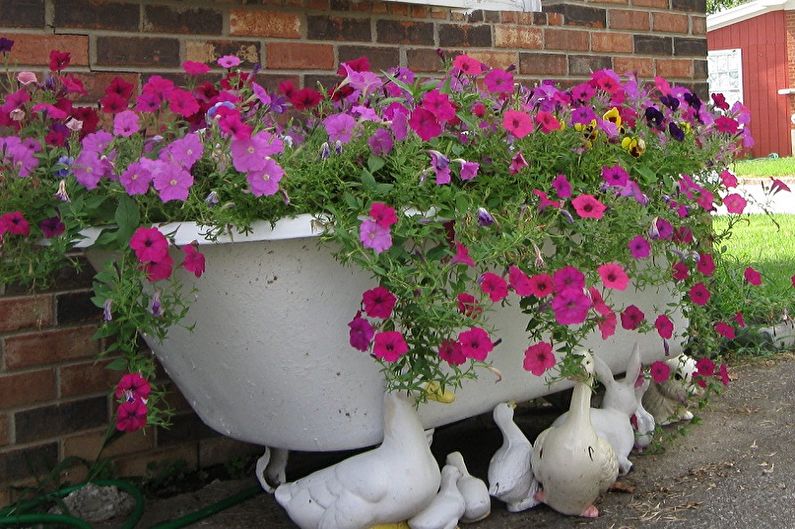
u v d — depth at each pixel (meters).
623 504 2.57
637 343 2.83
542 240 2.40
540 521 2.49
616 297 2.78
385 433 2.26
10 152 2.06
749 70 20.62
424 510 2.32
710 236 2.94
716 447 2.98
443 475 2.42
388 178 2.23
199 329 2.18
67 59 2.35
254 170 1.94
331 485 2.25
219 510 2.63
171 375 2.47
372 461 2.24
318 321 2.14
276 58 3.00
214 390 2.33
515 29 3.60
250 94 2.38
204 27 2.86
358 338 2.07
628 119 2.76
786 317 4.30
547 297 2.30
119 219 1.99
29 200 2.07
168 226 2.00
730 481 2.69
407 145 2.18
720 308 4.14
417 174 2.14
